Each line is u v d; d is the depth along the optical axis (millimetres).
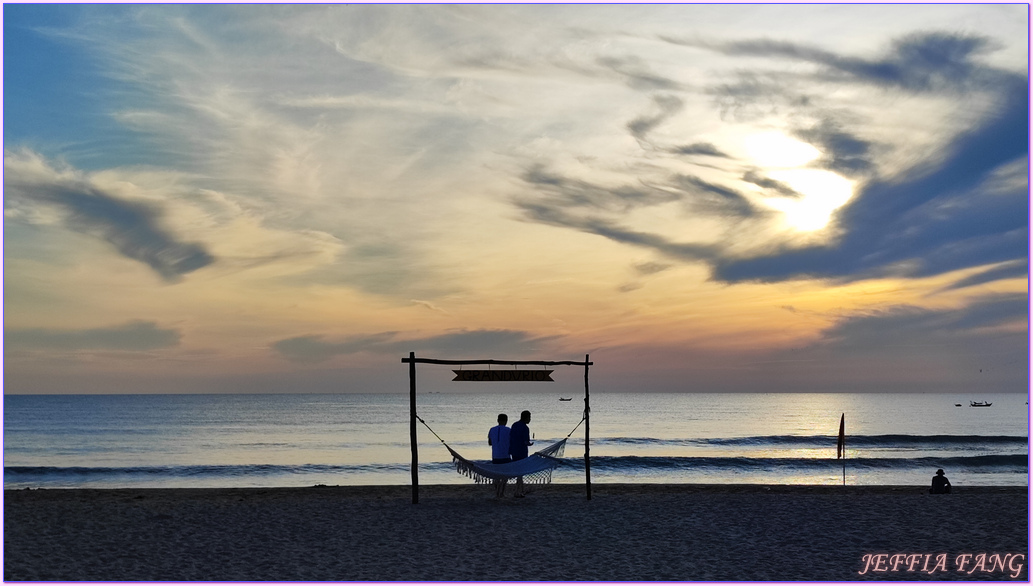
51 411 126188
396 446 61875
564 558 9984
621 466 39594
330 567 9453
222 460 49719
